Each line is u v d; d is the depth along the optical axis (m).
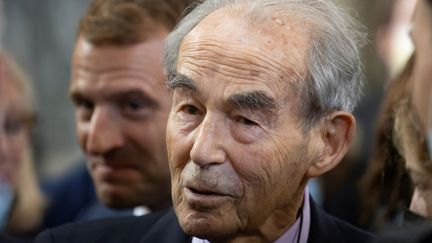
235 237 4.11
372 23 10.23
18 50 13.14
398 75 4.82
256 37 3.98
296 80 3.99
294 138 4.02
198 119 4.00
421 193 4.13
